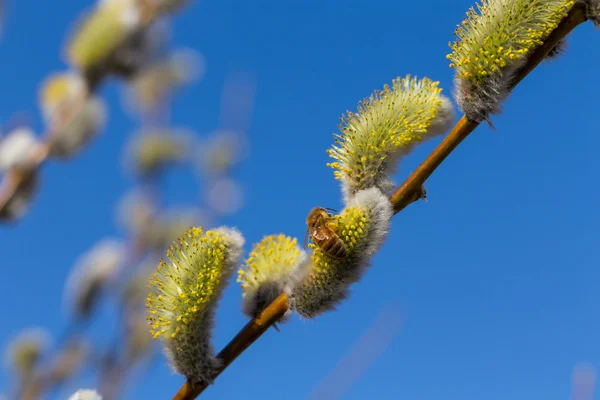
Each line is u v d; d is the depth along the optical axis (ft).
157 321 0.96
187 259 0.97
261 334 0.97
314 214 1.01
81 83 1.37
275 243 1.01
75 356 1.45
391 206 0.98
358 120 1.01
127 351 1.49
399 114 1.00
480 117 0.97
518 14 0.96
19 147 1.31
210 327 0.96
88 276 1.48
